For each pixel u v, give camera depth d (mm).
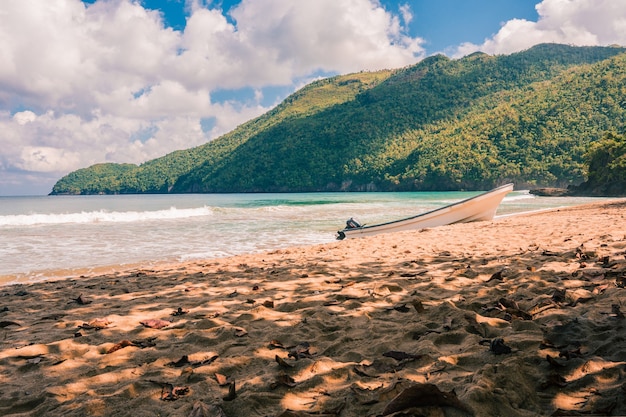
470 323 2865
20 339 3188
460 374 2045
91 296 5027
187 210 26281
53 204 54750
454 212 14789
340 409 1766
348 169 182000
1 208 42219
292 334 2938
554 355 2203
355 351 2512
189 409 1856
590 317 2785
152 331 3229
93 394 2080
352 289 4387
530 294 3570
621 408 1614
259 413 1804
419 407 1641
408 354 2328
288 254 8523
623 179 65312
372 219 22297
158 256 10016
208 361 2447
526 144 130875
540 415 1651
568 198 56094
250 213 27906
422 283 4500
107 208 41875
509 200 48031
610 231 8508
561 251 5934
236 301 4211
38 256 9992
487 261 5578
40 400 2053
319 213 27656
